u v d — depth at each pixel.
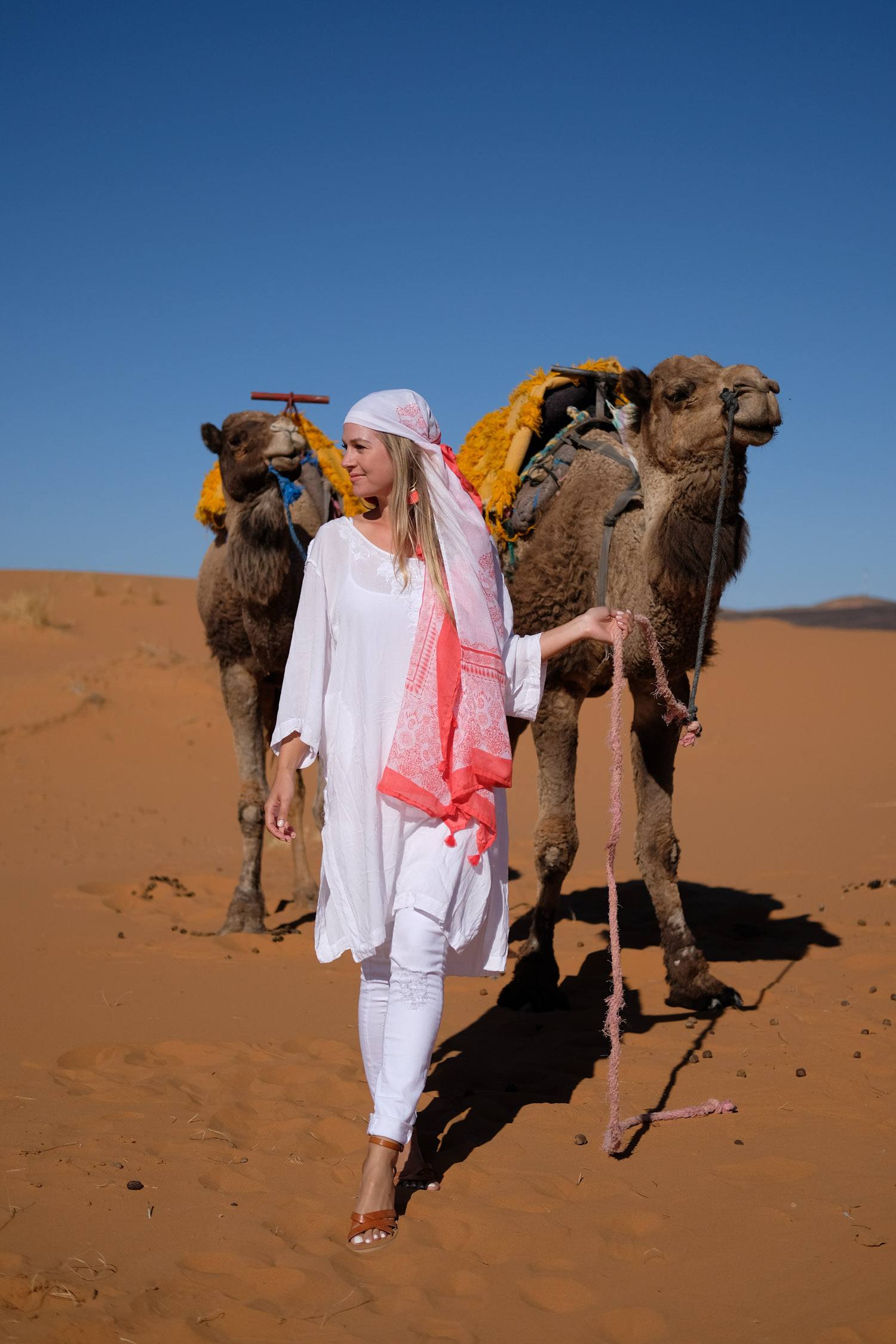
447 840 3.67
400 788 3.61
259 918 7.89
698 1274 3.25
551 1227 3.53
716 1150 4.13
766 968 6.72
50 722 15.23
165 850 11.15
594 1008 6.05
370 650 3.69
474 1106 4.61
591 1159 4.08
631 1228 3.56
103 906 8.50
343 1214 3.65
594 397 6.52
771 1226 3.50
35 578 27.91
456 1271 3.29
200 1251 3.39
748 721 17.20
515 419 6.55
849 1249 3.29
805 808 12.45
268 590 7.52
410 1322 3.04
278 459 7.23
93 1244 3.43
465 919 3.73
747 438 5.33
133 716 15.92
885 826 11.11
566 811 6.05
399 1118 3.52
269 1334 2.99
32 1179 3.87
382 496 3.84
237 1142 4.26
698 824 12.23
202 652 21.17
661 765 6.11
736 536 5.60
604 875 9.84
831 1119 4.38
